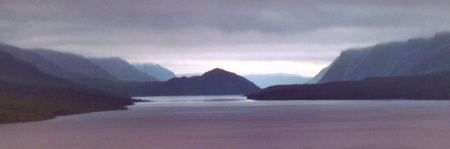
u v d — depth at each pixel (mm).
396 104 151875
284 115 99312
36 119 86250
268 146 46750
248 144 48312
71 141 51531
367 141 49031
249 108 142875
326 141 49875
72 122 80062
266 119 86750
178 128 67812
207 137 55125
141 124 75500
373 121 76000
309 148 44938
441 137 51469
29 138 54375
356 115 93812
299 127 67562
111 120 85750
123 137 55562
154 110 132250
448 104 144875
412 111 104188
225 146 47000
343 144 47156
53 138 54594
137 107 157625
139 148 46062
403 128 62469
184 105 179375
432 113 95000
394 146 45000
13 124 75375
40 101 116688
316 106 150250
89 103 142000
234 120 84812
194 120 85500
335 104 167125
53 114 102125
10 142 50594
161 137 55375
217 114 107250
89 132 61250
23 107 97062
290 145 47250
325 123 74188
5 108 92438
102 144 49125
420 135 53719
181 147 46594
